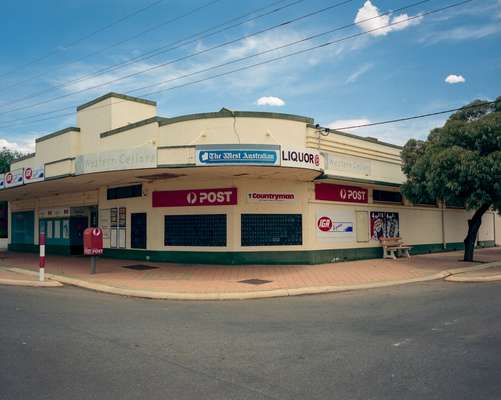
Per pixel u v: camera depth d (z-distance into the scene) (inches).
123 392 182.5
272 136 610.9
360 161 716.7
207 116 618.8
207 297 428.5
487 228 1136.8
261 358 229.0
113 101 754.8
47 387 188.2
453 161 613.3
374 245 773.3
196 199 672.4
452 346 247.4
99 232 588.1
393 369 209.6
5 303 389.1
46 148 866.8
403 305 378.6
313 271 591.5
